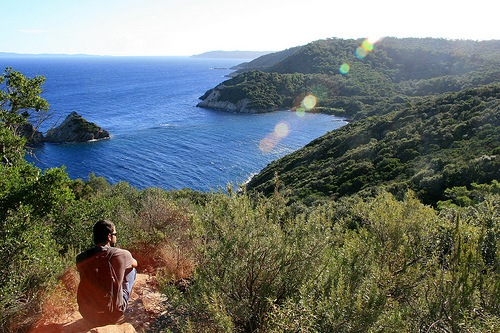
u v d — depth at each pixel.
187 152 60.00
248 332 2.29
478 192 15.85
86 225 4.91
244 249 2.40
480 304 2.18
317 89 130.00
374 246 2.87
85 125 65.81
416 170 25.92
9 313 2.27
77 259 2.36
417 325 2.15
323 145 45.84
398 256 2.79
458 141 28.30
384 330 1.92
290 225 2.77
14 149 6.10
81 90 159.62
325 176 33.19
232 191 2.82
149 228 5.33
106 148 61.28
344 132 51.03
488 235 2.69
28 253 2.72
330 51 176.25
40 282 2.62
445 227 3.03
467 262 2.32
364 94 121.94
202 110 114.81
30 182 4.38
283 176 38.59
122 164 52.31
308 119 99.38
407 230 3.28
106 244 2.48
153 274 3.94
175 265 3.93
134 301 2.92
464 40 177.25
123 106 114.56
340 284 2.02
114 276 2.35
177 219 5.45
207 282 2.44
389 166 28.55
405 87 127.19
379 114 93.38
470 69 133.62
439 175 20.62
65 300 2.72
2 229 2.78
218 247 2.51
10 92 7.45
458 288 2.22
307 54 176.88
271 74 135.00
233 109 116.69
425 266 2.80
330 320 1.81
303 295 1.92
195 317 2.24
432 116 37.78
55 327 2.24
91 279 2.28
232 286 2.38
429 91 114.44
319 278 2.35
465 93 39.81
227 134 75.75
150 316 2.78
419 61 149.75
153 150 60.75
